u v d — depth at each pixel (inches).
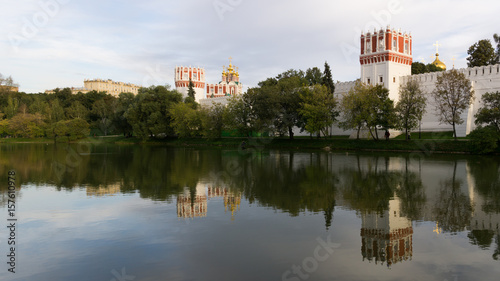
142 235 557.3
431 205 735.7
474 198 798.5
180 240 532.4
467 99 2059.5
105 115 4375.0
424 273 416.2
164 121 3521.2
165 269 433.1
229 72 5482.3
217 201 790.5
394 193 861.2
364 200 787.4
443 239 527.8
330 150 2358.5
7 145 3206.2
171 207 737.6
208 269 431.8
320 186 962.7
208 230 579.2
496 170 1242.0
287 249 493.4
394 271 421.1
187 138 3503.9
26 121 3924.7
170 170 1326.3
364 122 2509.8
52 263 454.0
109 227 601.0
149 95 3612.2
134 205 756.6
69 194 880.3
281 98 2684.5
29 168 1411.2
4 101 4667.8
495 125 1797.5
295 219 639.8
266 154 2066.9
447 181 1023.0
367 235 549.0
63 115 4284.0
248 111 2834.6
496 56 2992.1
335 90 3149.6
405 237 537.6
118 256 474.6
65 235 561.3
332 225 602.2
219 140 3211.1
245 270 428.5
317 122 2463.1
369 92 2251.5
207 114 3181.6
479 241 517.0
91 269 435.5
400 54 2817.4
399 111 2190.0
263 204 757.3
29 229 593.6
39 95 5634.8
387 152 2081.7
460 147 1894.7
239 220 636.1
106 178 1136.8
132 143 3666.3
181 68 4712.1
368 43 2901.1
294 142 2728.8
